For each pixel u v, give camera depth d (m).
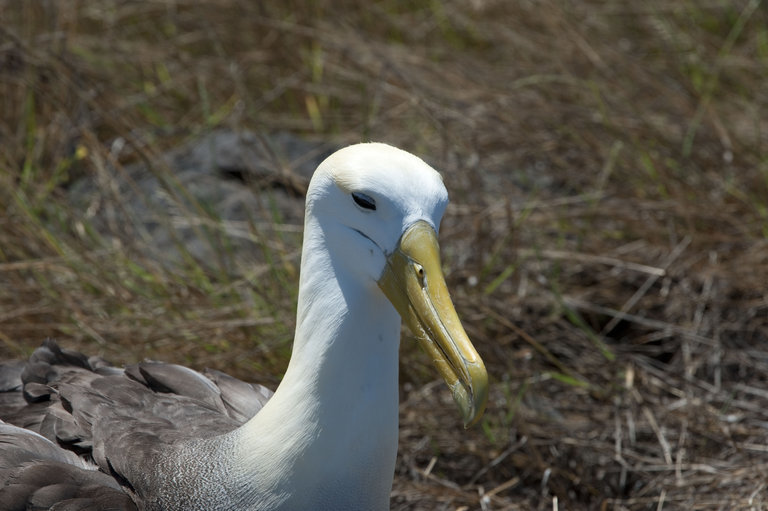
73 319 10.52
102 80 14.70
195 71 14.82
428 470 9.55
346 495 6.45
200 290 10.91
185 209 11.59
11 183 12.13
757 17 15.51
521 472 9.85
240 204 12.37
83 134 12.70
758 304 11.28
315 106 14.51
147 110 14.52
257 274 10.89
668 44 15.02
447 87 14.14
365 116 13.60
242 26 15.45
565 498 9.52
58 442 7.30
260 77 15.12
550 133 13.32
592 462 9.85
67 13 14.66
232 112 13.82
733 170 12.78
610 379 10.60
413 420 10.04
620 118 13.41
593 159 13.13
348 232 6.08
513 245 11.28
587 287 11.85
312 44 15.52
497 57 15.33
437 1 16.17
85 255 11.05
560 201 12.03
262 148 13.20
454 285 11.26
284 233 11.99
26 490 6.64
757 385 10.68
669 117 13.52
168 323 10.52
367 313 6.21
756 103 13.95
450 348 5.75
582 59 14.16
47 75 13.55
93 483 6.83
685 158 12.84
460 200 12.14
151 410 7.49
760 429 10.05
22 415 7.63
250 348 10.45
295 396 6.39
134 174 13.04
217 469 6.68
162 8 15.78
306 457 6.38
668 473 9.72
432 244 5.86
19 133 13.35
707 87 14.17
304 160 13.27
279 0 15.89
